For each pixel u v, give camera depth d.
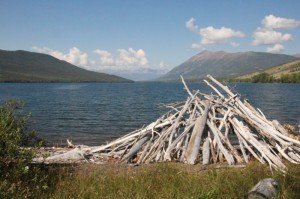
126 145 17.38
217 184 10.59
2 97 92.62
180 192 10.04
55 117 45.97
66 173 11.90
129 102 78.50
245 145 15.84
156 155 15.84
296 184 10.63
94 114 50.78
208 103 18.20
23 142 11.08
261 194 9.34
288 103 69.00
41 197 9.19
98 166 14.16
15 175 9.50
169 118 17.84
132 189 10.34
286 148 15.61
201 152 16.67
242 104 18.38
